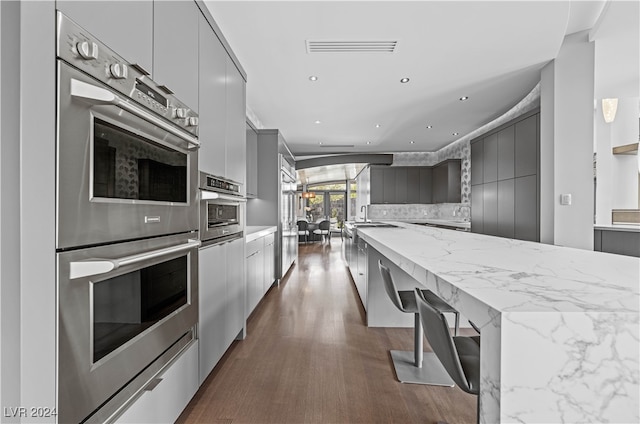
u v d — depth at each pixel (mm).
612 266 1139
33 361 859
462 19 2541
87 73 1030
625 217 4559
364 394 1982
